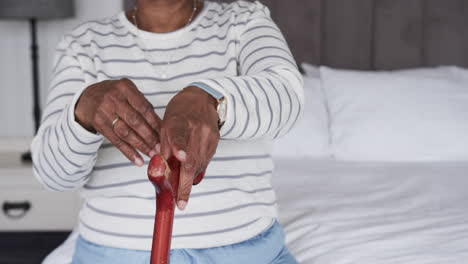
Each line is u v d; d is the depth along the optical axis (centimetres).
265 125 75
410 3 283
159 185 56
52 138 85
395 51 285
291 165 229
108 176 98
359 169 221
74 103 76
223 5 113
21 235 306
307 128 245
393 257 129
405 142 234
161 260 58
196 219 94
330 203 176
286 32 284
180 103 65
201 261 94
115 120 70
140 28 111
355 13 283
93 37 108
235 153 98
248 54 97
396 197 184
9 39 306
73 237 162
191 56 104
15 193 242
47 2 269
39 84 308
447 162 230
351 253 132
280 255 107
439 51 285
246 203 98
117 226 97
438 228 143
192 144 60
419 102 240
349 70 267
